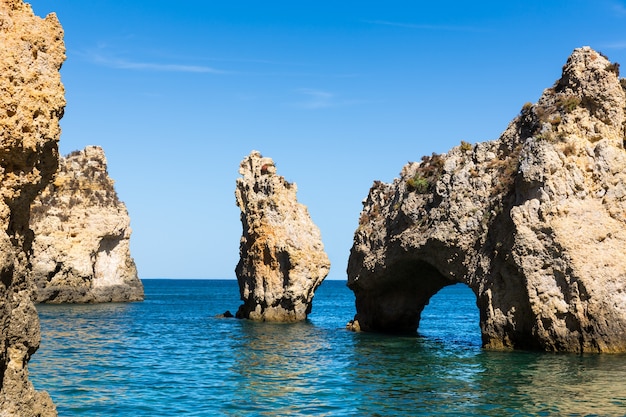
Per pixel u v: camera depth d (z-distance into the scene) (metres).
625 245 34.31
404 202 46.19
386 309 51.66
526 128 39.44
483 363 31.42
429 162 47.34
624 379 26.53
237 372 29.81
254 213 66.19
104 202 93.38
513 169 38.38
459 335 48.94
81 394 23.86
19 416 12.33
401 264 46.72
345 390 25.16
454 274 40.81
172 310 83.94
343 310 94.62
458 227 40.09
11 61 12.27
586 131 36.31
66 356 34.38
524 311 35.44
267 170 67.25
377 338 46.09
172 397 23.75
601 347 33.19
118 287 97.69
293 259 63.22
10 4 12.85
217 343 42.81
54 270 85.31
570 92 37.34
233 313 81.06
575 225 34.06
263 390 25.23
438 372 29.25
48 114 13.11
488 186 39.78
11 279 12.09
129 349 38.56
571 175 35.03
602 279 33.53
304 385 26.33
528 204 35.09
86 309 77.81
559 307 33.72
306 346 40.94
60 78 13.66
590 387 24.91
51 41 13.57
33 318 12.88
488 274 37.41
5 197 12.29
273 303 64.25
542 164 34.94
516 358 32.69
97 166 95.62
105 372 29.20
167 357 35.16
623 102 35.94
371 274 49.44
